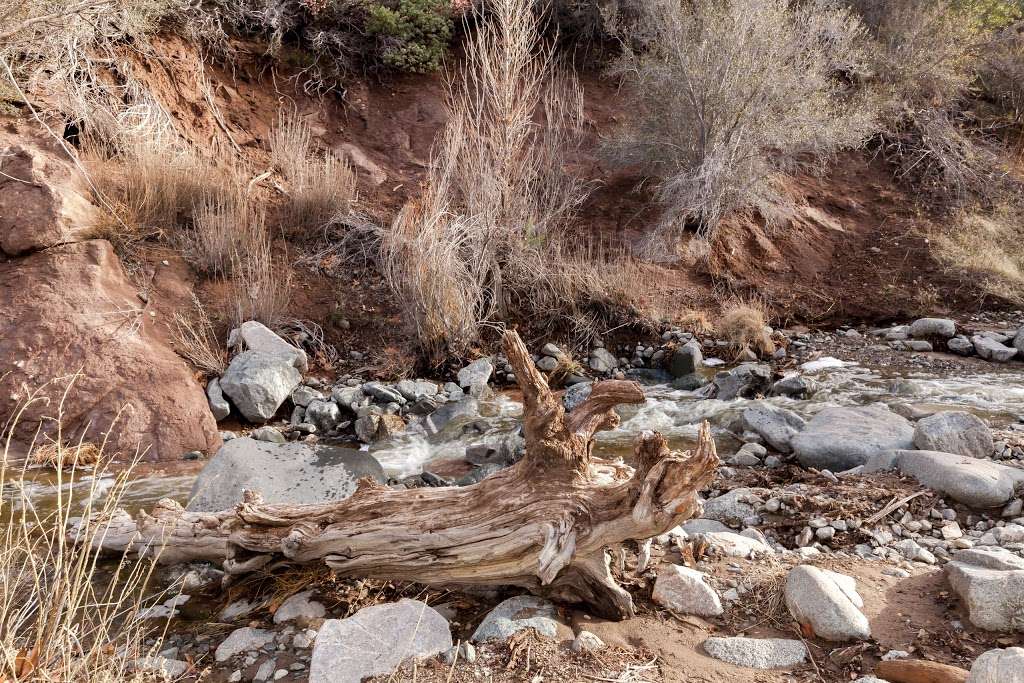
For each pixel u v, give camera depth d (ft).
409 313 26.45
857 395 23.45
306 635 11.12
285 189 30.94
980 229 33.55
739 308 28.40
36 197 23.36
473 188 27.84
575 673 9.70
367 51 36.78
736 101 30.68
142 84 29.89
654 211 33.35
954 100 40.04
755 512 14.62
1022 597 10.41
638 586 11.71
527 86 28.73
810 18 31.91
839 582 11.43
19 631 10.07
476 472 18.25
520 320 27.71
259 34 35.45
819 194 36.04
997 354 26.63
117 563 13.80
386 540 11.68
